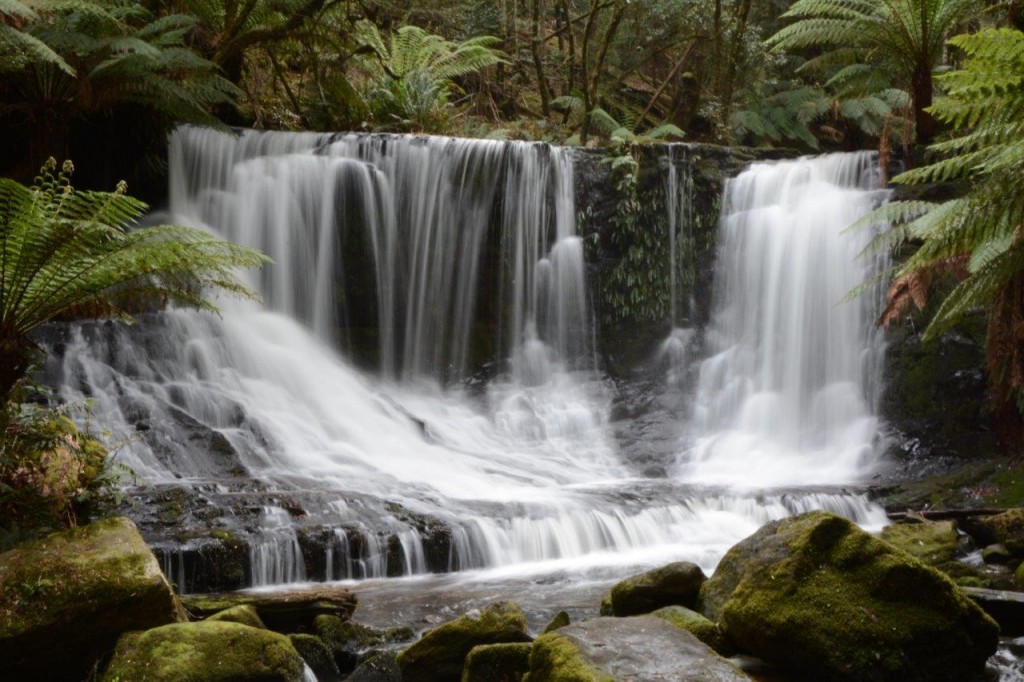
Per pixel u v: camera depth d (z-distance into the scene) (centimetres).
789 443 1154
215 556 655
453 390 1248
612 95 1861
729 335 1259
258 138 1253
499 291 1291
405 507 773
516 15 1814
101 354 977
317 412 1069
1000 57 525
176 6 1332
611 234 1317
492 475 1005
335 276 1240
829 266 1185
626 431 1195
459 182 1277
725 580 512
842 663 434
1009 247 596
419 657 466
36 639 428
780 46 1313
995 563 709
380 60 1485
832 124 1897
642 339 1292
